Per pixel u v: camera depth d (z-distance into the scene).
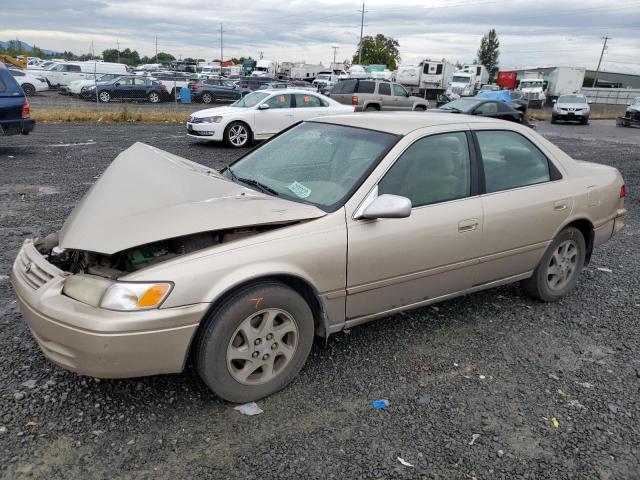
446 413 3.04
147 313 2.57
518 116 19.66
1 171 9.08
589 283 5.16
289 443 2.73
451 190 3.68
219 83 33.41
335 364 3.49
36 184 8.18
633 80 86.88
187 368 3.34
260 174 3.83
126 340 2.55
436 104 37.44
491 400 3.18
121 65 37.03
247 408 3.00
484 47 114.81
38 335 2.76
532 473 2.61
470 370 3.50
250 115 13.94
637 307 4.64
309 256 3.01
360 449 2.71
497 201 3.87
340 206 3.21
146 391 3.08
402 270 3.42
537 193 4.12
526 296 4.73
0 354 3.38
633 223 7.60
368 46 88.00
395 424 2.92
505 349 3.80
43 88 30.19
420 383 3.32
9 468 2.46
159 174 3.32
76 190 7.88
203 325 2.78
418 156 3.56
